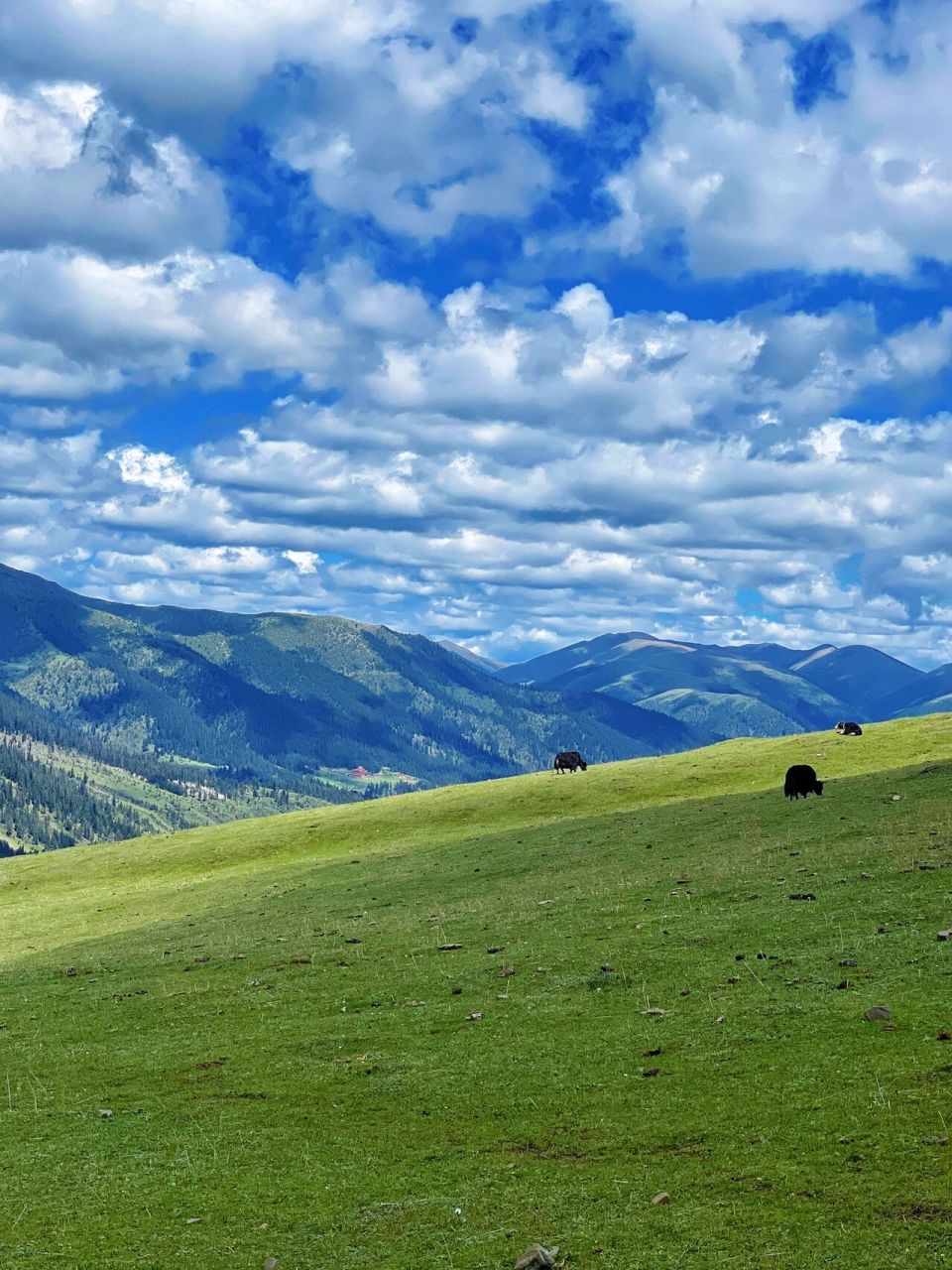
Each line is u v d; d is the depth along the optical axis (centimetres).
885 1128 1706
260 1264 1590
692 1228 1498
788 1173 1616
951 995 2323
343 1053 2659
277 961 4050
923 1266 1298
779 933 3177
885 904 3294
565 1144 1900
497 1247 1541
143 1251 1681
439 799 10250
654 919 3697
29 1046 3206
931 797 5716
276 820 10844
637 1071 2212
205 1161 2038
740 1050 2228
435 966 3506
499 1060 2422
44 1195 1961
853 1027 2233
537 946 3572
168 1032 3152
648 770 10062
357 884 6406
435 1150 1956
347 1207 1756
